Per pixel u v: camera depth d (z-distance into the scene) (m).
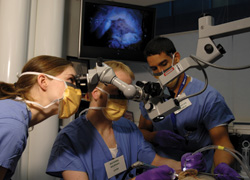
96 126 1.27
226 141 1.43
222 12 2.79
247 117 2.45
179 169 1.23
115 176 1.22
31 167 2.04
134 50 2.75
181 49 2.91
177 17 3.02
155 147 1.75
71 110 1.02
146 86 0.94
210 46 0.82
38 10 2.25
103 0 2.67
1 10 1.97
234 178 0.98
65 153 1.12
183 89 1.58
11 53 1.91
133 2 3.16
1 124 0.82
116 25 2.72
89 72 1.00
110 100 1.17
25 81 0.98
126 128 1.41
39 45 2.20
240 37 2.55
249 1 2.68
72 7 2.93
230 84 2.56
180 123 1.57
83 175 1.08
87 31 2.63
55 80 0.98
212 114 1.47
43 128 2.06
